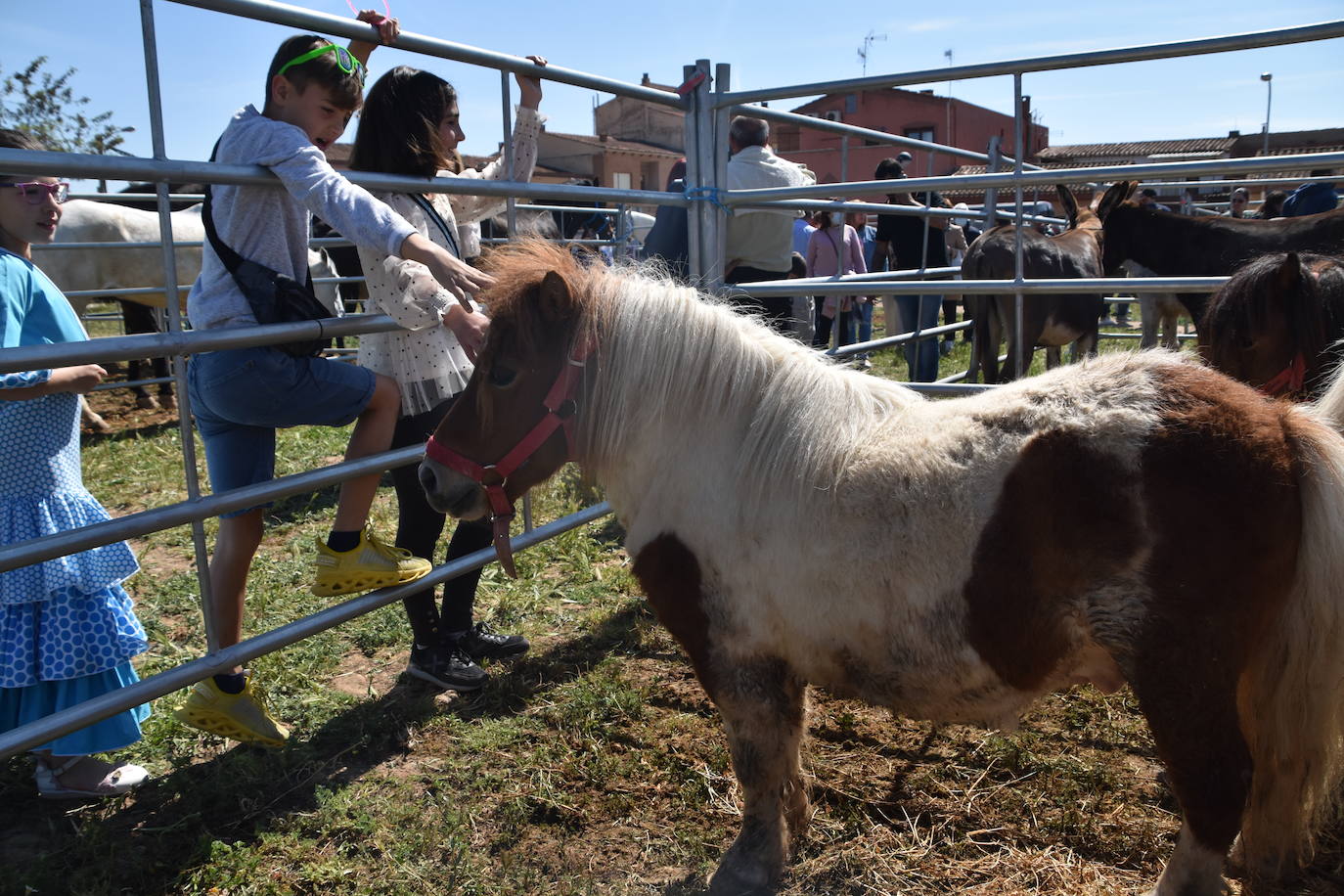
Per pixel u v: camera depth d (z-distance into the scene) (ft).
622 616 12.42
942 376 28.55
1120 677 6.13
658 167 114.42
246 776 8.55
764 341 6.94
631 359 6.77
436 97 9.09
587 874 7.43
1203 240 22.49
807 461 6.32
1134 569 5.58
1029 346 23.25
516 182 10.17
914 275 20.65
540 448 6.98
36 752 8.32
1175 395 5.84
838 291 13.03
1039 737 9.10
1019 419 6.02
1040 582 5.77
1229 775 5.66
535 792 8.48
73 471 8.24
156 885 7.31
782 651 6.67
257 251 7.92
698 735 9.43
